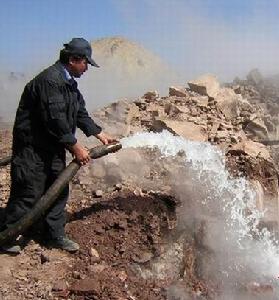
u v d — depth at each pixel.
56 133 2.72
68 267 2.87
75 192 3.60
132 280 2.88
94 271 2.84
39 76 2.70
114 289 2.74
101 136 3.10
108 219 3.25
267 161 4.21
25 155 2.79
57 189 2.77
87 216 3.29
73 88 2.77
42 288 2.67
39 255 2.93
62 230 2.99
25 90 2.75
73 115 2.83
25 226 2.79
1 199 3.46
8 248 2.87
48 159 2.83
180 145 4.18
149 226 3.24
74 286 2.69
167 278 3.02
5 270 2.76
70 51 2.72
